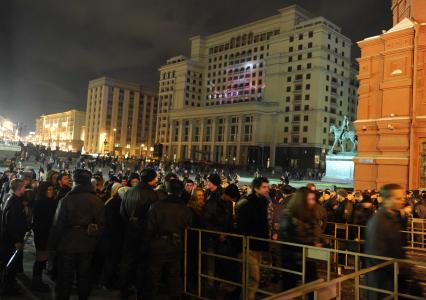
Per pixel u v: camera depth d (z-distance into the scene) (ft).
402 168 68.33
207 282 23.08
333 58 326.03
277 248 24.85
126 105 527.81
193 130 389.80
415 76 67.36
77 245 18.94
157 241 19.11
